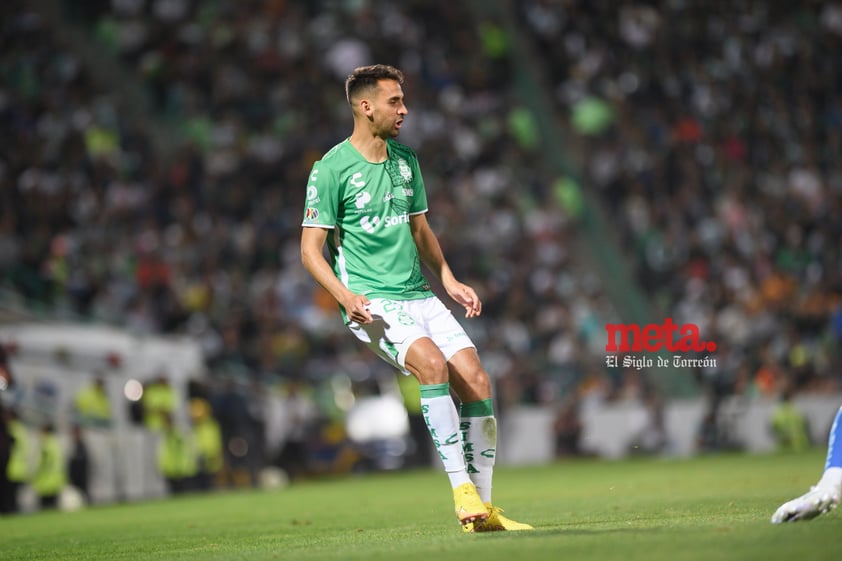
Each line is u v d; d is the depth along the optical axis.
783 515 18.19
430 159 94.38
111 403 59.97
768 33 110.62
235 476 63.28
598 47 106.31
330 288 21.33
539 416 76.00
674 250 92.06
